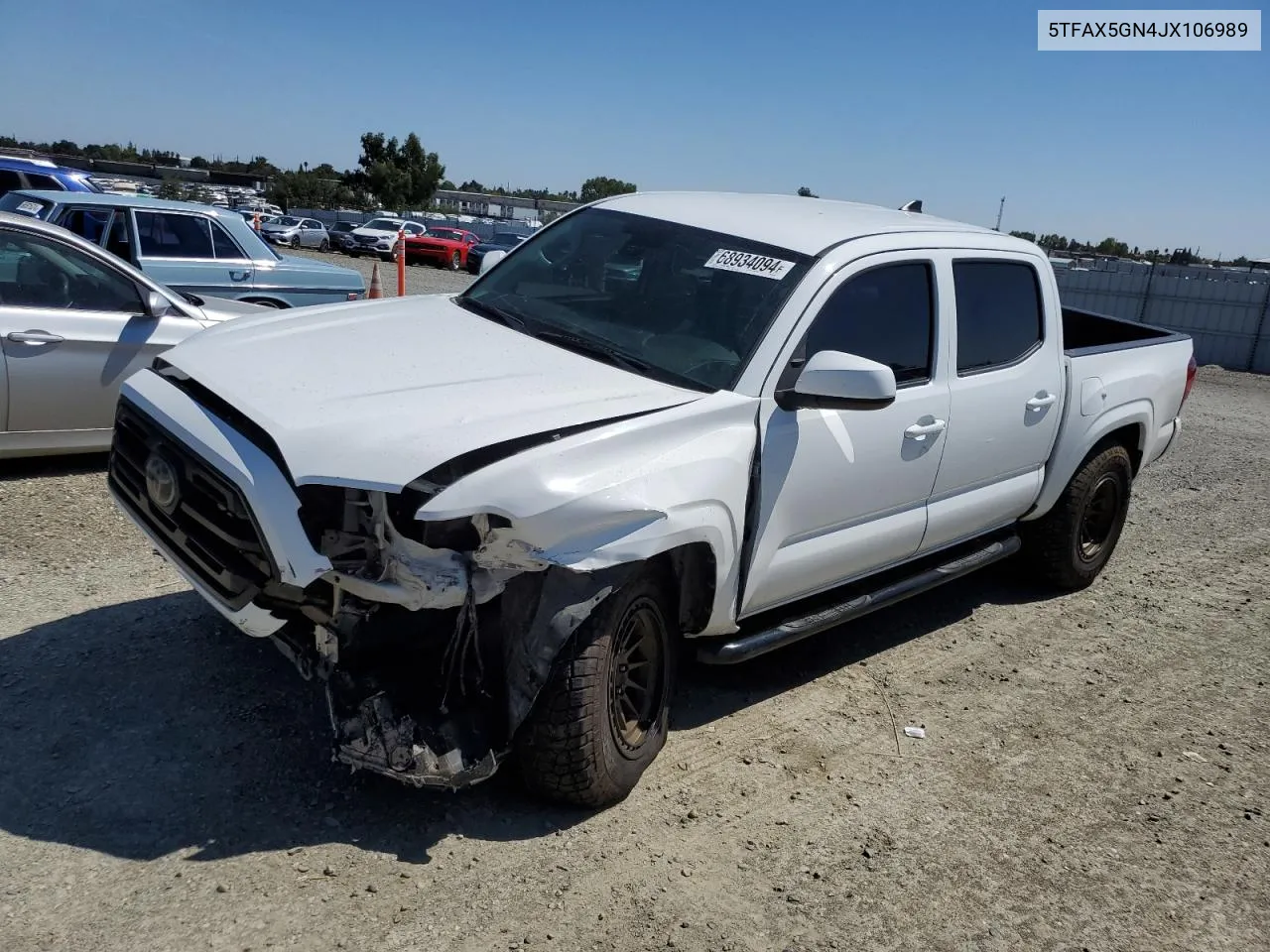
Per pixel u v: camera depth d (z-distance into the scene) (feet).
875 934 10.36
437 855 10.59
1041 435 17.44
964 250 15.80
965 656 17.22
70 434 20.35
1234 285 78.18
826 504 13.46
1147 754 14.61
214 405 11.03
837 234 14.25
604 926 9.92
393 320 13.75
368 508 10.13
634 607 11.44
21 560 16.28
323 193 218.38
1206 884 11.83
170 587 15.88
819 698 15.17
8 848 9.91
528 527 10.03
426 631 10.83
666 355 12.86
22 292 19.62
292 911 9.54
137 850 10.10
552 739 10.89
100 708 12.36
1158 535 25.30
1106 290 84.58
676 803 12.08
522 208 268.82
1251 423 46.55
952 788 13.17
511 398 11.11
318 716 12.67
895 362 14.38
